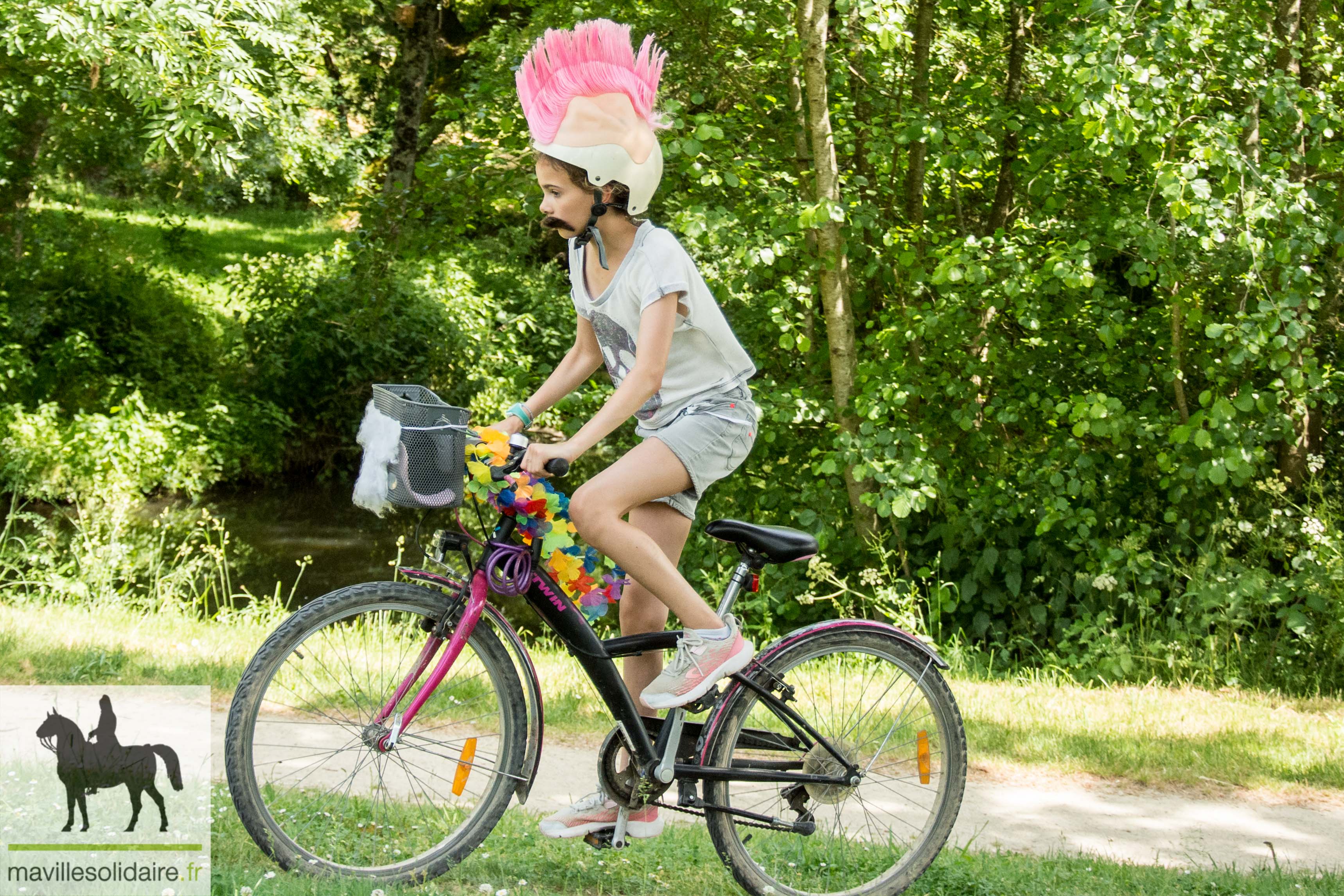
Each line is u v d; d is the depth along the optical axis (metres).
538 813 3.93
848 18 7.35
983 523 8.77
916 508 7.62
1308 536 8.16
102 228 16.98
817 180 7.95
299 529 13.98
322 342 16.52
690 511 3.01
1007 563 8.66
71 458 13.89
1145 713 6.50
